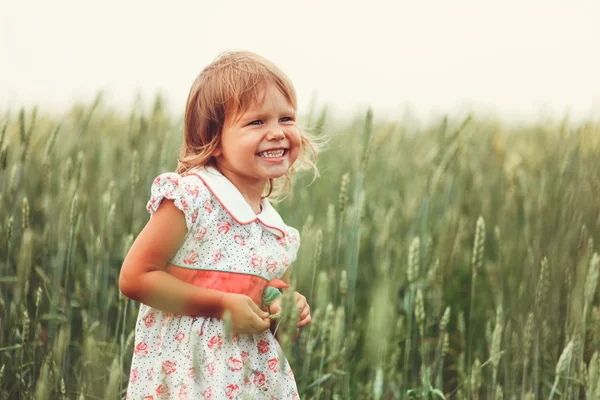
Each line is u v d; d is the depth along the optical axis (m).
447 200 4.72
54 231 3.86
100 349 3.09
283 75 2.50
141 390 2.46
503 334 3.37
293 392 2.55
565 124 4.48
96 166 4.94
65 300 3.48
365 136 3.34
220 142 2.49
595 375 2.54
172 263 2.44
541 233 3.85
